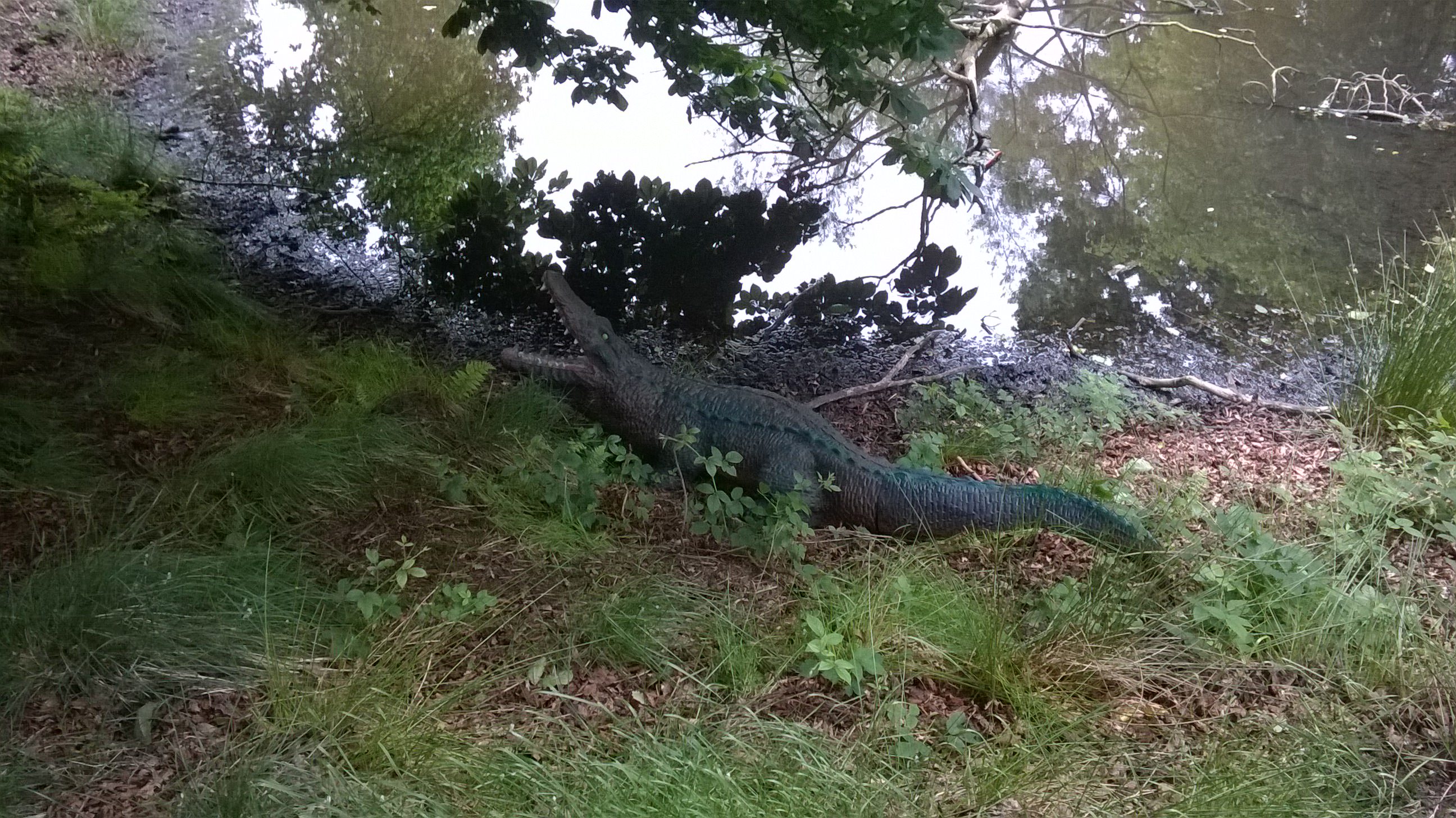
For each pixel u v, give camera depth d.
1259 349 6.90
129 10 10.16
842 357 6.65
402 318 6.46
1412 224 8.25
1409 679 3.88
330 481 4.50
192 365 5.14
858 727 3.54
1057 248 8.16
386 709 3.40
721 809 3.11
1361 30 12.02
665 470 5.11
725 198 8.40
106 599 3.58
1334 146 9.70
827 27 5.74
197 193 7.56
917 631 3.95
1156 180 9.16
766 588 4.25
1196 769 3.42
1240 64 11.36
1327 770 3.45
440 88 9.75
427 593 4.00
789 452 4.91
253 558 3.93
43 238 5.71
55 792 3.01
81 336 5.24
